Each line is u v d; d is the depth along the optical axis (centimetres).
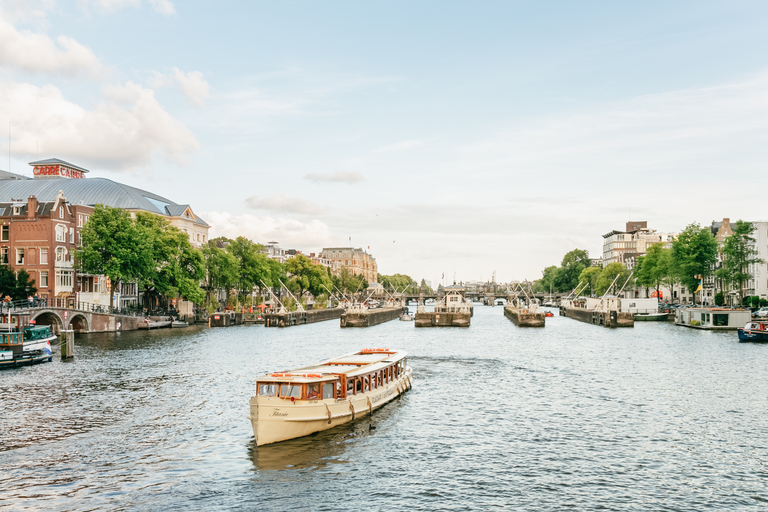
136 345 9419
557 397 5478
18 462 3584
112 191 16175
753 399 5391
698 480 3366
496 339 11606
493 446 3956
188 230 18212
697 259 15050
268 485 3250
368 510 2947
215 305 15750
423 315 15800
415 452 3812
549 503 3042
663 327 14212
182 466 3525
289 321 15638
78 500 3045
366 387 4828
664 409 5009
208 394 5441
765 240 15762
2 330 8062
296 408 4009
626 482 3328
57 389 5644
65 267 11988
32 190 15675
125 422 4447
